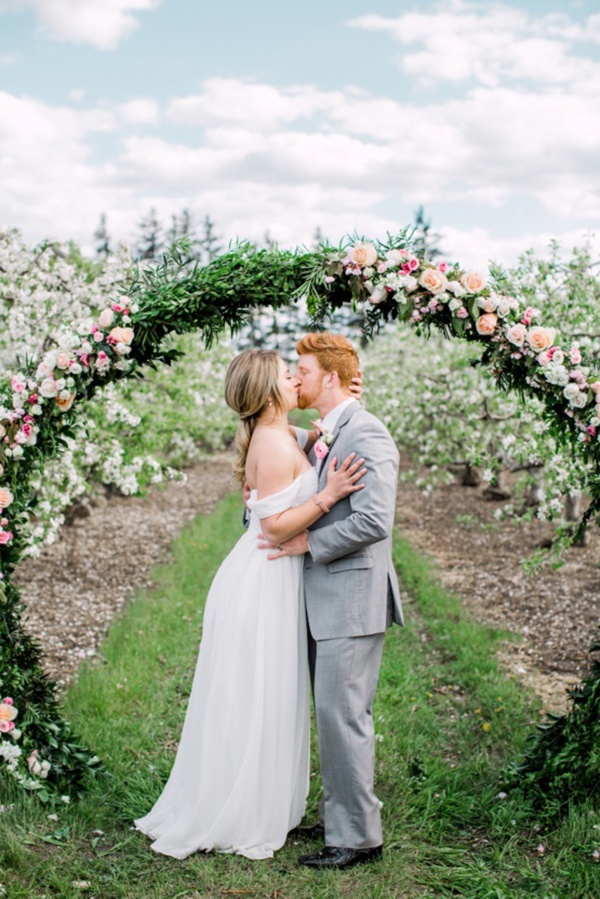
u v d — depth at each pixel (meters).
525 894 2.85
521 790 3.48
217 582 3.29
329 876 2.94
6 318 6.23
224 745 3.12
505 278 3.51
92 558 8.80
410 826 3.33
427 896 2.86
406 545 9.26
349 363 3.27
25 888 2.82
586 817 3.24
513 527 9.91
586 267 6.25
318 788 3.66
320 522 3.20
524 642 5.91
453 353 9.51
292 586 3.22
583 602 6.66
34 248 6.30
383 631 3.20
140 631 6.10
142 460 7.14
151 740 4.20
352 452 3.13
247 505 3.33
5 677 3.48
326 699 3.09
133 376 3.68
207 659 3.24
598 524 3.59
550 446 6.08
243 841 3.13
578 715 3.42
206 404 12.52
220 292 3.42
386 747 4.09
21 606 3.62
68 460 6.43
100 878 2.94
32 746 3.49
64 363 3.40
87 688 4.76
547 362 3.36
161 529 10.85
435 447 10.31
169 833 3.15
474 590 7.42
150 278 3.53
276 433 3.21
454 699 4.95
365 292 3.40
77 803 3.44
